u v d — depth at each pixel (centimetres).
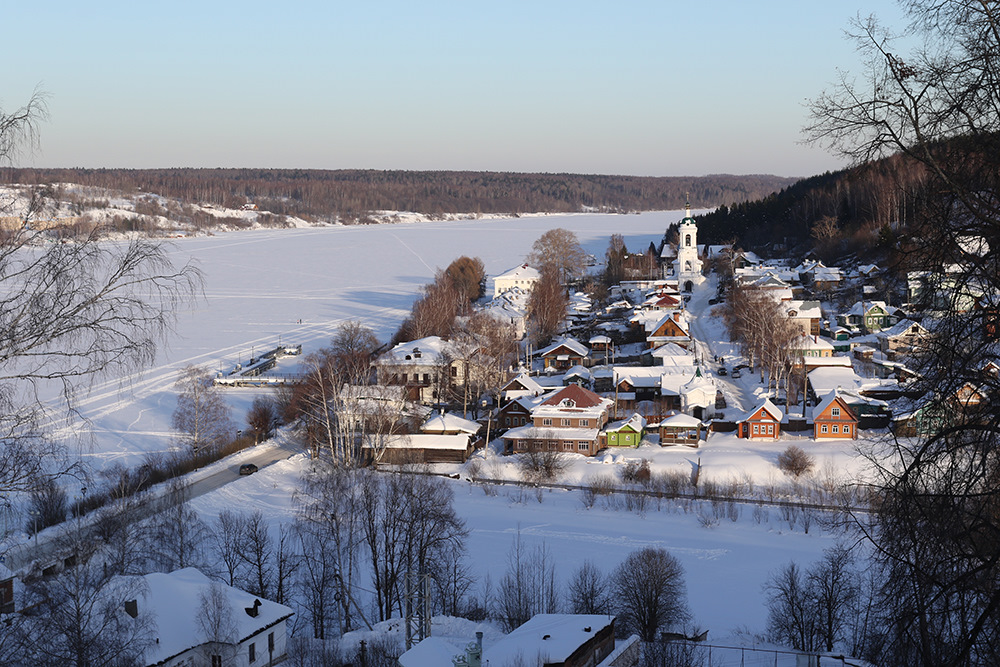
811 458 9281
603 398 11600
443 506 6931
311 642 5306
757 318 14250
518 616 5678
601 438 10625
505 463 9738
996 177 1688
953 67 1741
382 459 9975
